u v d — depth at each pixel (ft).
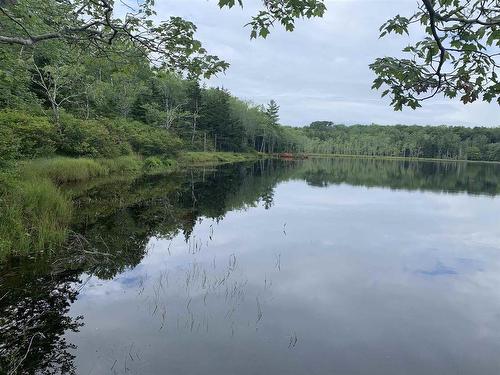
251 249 30.53
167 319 17.54
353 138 440.04
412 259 29.37
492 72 8.93
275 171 130.21
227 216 44.42
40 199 33.12
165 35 14.35
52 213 32.12
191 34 14.47
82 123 81.66
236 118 250.16
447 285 23.75
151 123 151.74
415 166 224.94
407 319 18.71
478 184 103.91
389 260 28.86
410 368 14.44
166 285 21.77
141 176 80.89
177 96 183.01
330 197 65.57
